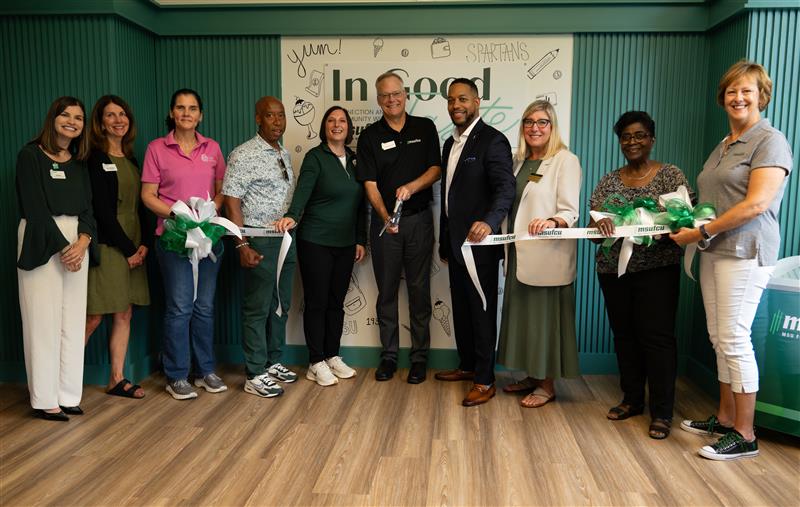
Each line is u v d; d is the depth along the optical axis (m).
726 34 3.53
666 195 2.82
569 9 3.75
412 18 3.82
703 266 2.88
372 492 2.45
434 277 3.97
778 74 3.28
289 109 3.99
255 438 2.95
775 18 3.25
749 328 2.74
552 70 3.84
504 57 3.85
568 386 3.73
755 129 2.65
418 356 3.84
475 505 2.36
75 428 3.08
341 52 3.93
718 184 2.74
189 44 4.01
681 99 3.81
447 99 3.72
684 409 3.34
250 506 2.34
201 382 3.71
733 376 2.76
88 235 3.20
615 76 3.82
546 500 2.39
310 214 3.67
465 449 2.83
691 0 3.66
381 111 3.95
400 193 3.46
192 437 2.96
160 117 4.09
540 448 2.84
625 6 3.72
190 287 3.46
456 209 3.38
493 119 3.90
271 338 3.82
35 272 3.07
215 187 3.62
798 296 2.77
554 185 3.21
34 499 2.39
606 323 3.98
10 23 3.62
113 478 2.56
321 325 3.75
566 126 3.87
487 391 3.44
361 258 3.89
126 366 3.71
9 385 3.79
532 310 3.29
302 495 2.42
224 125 4.05
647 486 2.50
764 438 2.96
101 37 3.58
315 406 3.38
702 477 2.57
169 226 3.26
